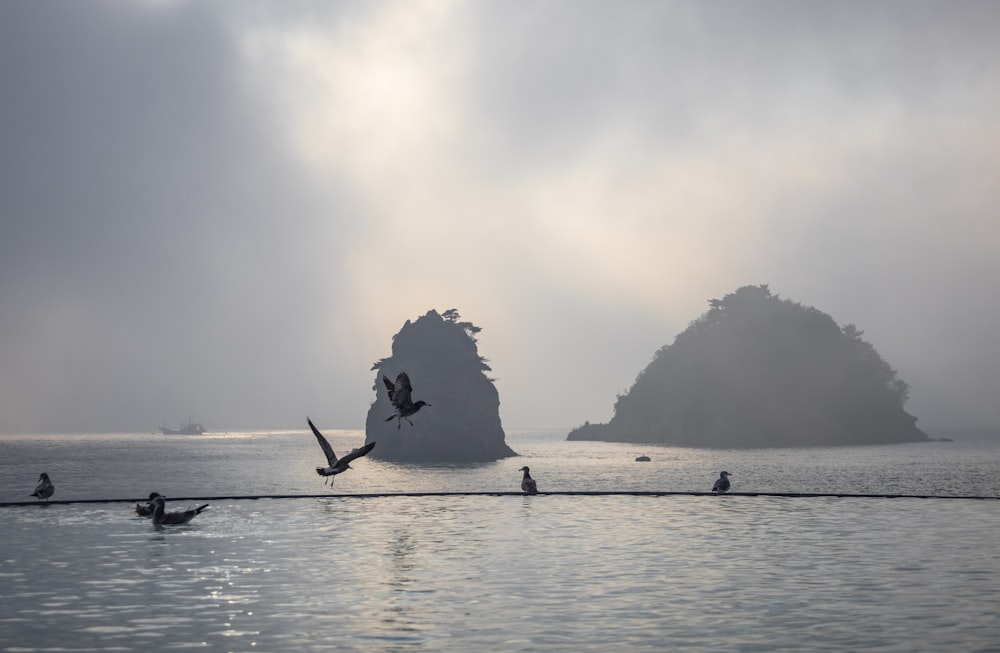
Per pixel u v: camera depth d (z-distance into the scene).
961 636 20.19
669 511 46.44
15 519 42.44
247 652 18.83
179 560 30.19
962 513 45.22
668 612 22.56
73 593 24.69
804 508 48.00
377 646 19.36
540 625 21.22
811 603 23.58
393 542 34.66
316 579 26.80
